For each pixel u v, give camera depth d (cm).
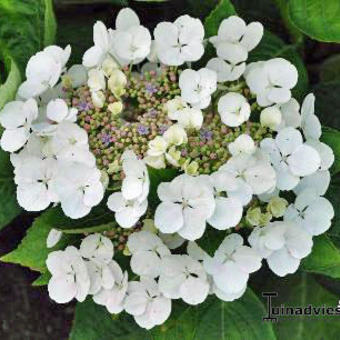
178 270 46
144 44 47
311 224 46
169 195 42
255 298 50
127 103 51
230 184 42
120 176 45
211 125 46
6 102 48
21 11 50
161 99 48
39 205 46
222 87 48
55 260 47
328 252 46
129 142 46
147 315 47
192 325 49
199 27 47
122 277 47
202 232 42
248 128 46
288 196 47
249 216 45
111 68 47
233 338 50
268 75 47
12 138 46
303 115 46
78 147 45
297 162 44
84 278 46
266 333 50
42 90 47
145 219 46
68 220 46
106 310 52
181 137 44
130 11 48
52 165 46
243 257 45
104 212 47
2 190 50
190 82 46
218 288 46
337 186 52
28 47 51
